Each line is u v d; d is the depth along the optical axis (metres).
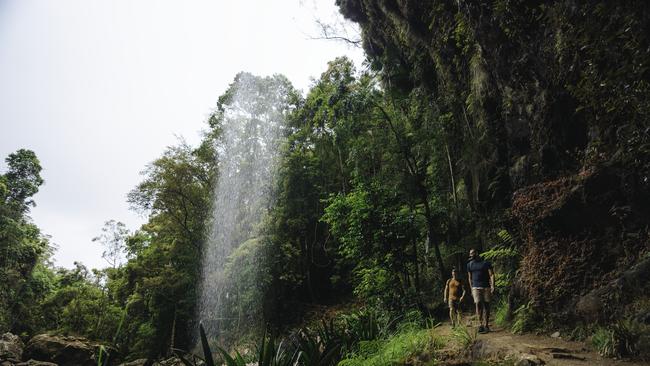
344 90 14.51
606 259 6.18
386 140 13.31
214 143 28.58
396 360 5.69
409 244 13.14
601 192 6.43
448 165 14.23
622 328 4.80
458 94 12.77
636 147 5.28
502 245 9.95
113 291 32.97
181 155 27.88
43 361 21.81
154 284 24.95
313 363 4.27
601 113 5.42
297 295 25.12
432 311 11.60
